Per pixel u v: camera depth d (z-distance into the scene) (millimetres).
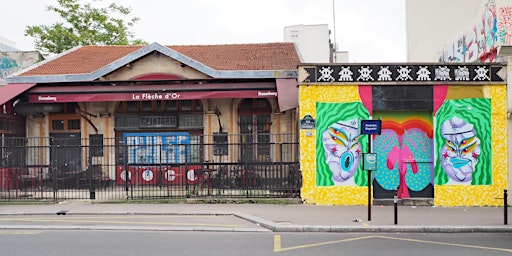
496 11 14867
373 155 12000
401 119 14984
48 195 16469
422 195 14953
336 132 14742
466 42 18156
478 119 14641
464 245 9578
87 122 20078
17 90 17953
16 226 11656
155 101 20047
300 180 14836
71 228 11445
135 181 17188
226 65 19906
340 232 11172
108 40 32156
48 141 20094
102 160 19750
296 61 20656
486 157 14641
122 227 11461
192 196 15547
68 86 18750
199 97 17719
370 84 14680
